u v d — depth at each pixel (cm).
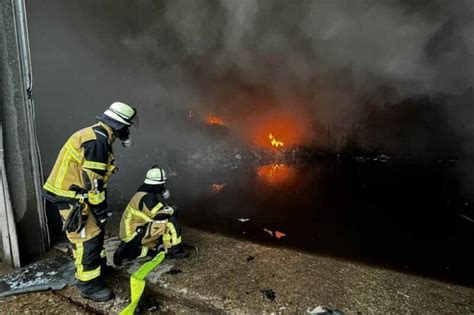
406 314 231
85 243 237
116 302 249
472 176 691
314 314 229
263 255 317
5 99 274
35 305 246
